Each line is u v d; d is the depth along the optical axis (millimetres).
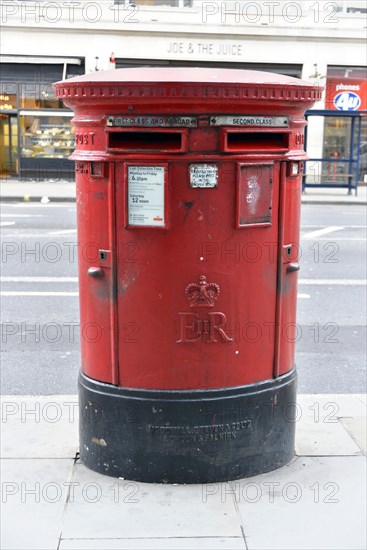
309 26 22156
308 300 7758
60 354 5848
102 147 3039
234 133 3010
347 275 9086
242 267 3133
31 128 22500
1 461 3561
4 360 5684
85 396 3400
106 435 3332
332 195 20016
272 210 3154
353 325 6836
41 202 17703
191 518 3023
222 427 3244
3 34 21781
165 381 3199
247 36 22156
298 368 5586
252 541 2855
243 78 2953
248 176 3035
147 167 2982
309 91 3074
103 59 22078
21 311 7137
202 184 2992
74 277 8711
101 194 3107
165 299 3115
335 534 2916
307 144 22594
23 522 2994
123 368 3242
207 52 22203
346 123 22672
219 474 3303
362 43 22453
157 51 22156
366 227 13578
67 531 2928
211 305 3121
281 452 3465
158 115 2922
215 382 3215
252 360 3260
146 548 2805
